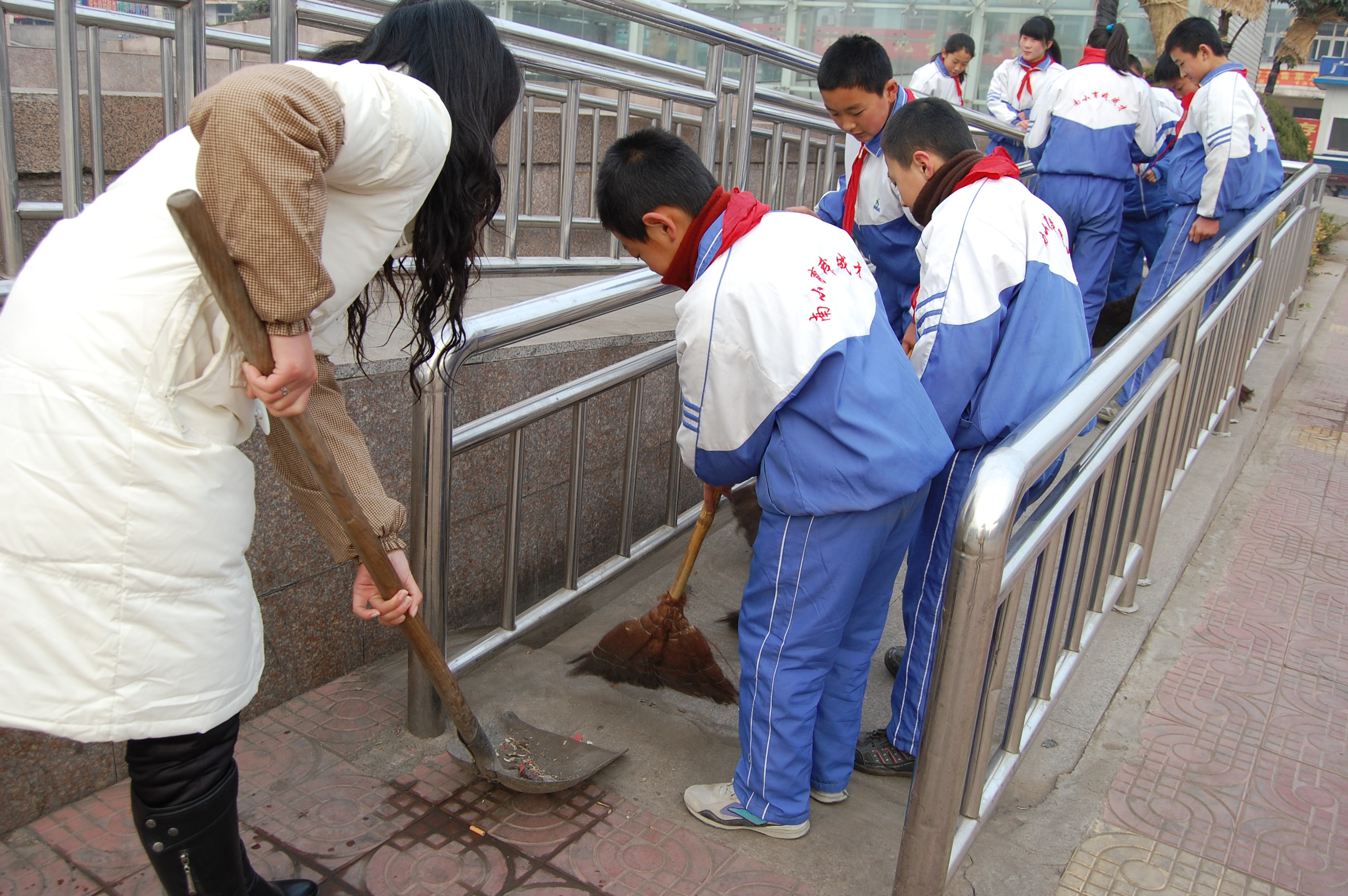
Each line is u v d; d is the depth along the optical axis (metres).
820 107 4.36
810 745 1.99
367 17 2.66
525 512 2.91
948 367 2.04
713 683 2.49
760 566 1.94
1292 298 5.91
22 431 1.18
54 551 1.19
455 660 2.33
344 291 1.39
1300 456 4.54
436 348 1.97
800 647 1.92
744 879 1.89
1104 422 4.45
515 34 3.00
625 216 1.88
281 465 1.59
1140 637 2.76
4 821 1.84
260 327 1.18
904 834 1.63
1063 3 8.43
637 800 2.11
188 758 1.39
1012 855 1.96
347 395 2.27
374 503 1.62
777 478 1.85
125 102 3.46
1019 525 2.20
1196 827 2.06
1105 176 4.59
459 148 1.45
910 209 2.38
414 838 1.93
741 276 1.76
